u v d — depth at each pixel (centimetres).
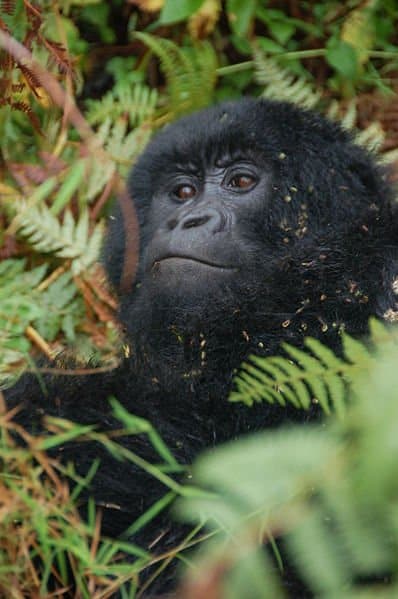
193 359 700
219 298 698
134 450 655
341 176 754
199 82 975
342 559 489
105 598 552
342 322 698
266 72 1010
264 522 439
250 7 1016
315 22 1095
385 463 304
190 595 317
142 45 1091
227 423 688
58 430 601
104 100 970
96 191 830
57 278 814
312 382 457
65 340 780
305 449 340
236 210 741
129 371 714
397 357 343
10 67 913
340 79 1063
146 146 823
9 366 745
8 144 944
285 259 719
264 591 330
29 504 517
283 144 759
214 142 765
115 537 632
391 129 1030
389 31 1093
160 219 770
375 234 723
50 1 998
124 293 767
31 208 793
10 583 539
